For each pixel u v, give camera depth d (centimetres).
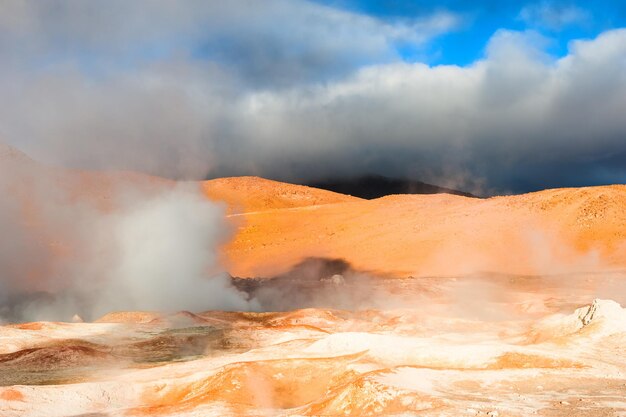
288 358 2591
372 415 1681
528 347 2564
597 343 2606
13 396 2188
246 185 17912
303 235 10319
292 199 17512
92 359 3197
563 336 2752
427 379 1970
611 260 6838
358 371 2311
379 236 9362
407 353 2561
